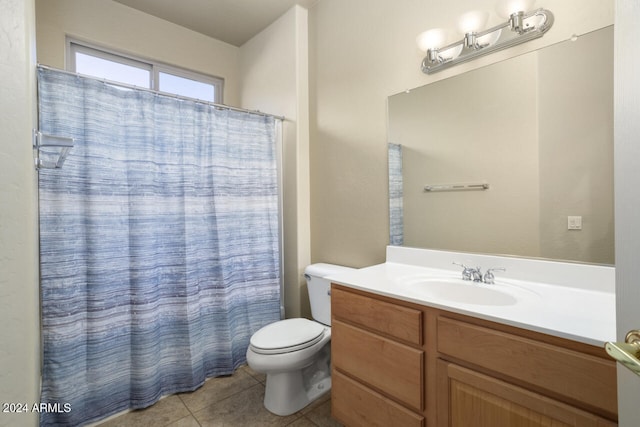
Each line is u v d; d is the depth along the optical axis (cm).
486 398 100
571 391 84
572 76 122
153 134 180
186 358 188
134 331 172
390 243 187
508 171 140
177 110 190
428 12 166
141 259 173
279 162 242
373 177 195
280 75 245
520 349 93
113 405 166
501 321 97
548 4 128
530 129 133
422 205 171
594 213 118
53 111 149
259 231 224
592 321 92
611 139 114
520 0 133
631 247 46
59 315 148
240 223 217
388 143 186
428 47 163
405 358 119
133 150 173
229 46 287
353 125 206
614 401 77
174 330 189
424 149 169
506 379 97
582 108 120
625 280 47
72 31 210
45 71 148
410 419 118
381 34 188
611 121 114
